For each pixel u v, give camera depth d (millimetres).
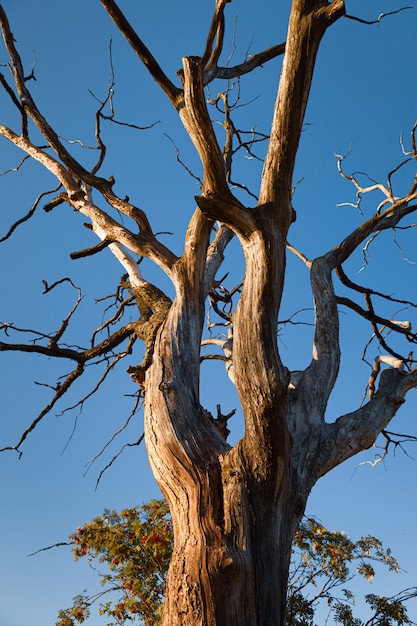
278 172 5629
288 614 9203
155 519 9531
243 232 5582
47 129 8273
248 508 5316
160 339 6523
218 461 5672
